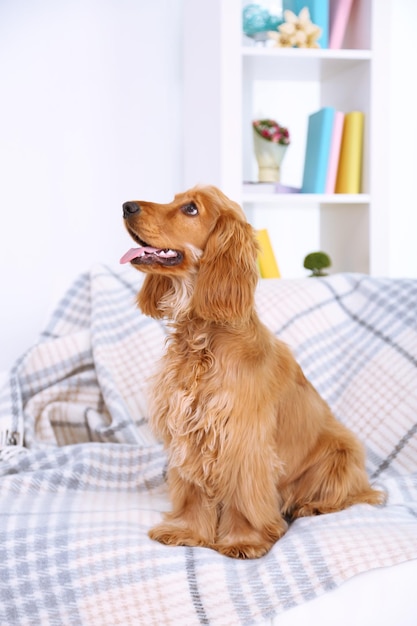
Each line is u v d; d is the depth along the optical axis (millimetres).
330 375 2730
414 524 1768
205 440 1839
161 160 4156
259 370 1853
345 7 3441
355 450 2062
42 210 4121
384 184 3436
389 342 2686
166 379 1914
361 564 1567
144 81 4102
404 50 4344
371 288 2844
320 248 3977
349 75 3596
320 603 1567
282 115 3934
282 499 2057
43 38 4027
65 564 1691
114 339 2887
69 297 3031
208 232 1879
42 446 2553
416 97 4371
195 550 1746
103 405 2852
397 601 1576
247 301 1827
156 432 1979
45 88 4055
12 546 1737
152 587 1636
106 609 1645
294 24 3340
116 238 4180
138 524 1927
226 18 3195
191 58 3791
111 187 4148
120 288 2996
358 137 3449
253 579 1615
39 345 2855
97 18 4043
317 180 3436
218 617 1599
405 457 2420
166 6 4070
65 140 4094
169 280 2016
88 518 1907
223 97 3229
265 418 1843
